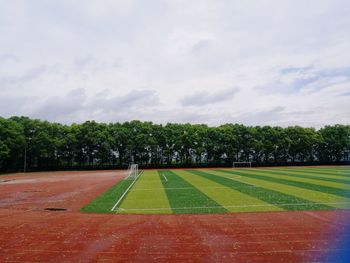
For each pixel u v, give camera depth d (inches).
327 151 3715.6
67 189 1238.3
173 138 3644.2
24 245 444.1
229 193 946.1
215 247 418.9
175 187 1170.0
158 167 3462.1
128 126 3745.1
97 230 522.6
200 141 3634.4
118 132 3595.0
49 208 757.9
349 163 3565.5
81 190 1184.2
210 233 487.5
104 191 1118.4
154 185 1278.3
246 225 530.9
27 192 1162.0
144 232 503.2
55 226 557.6
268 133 3718.0
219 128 3750.0
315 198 795.4
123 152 3624.5
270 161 3735.2
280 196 845.2
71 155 3474.4
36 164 3371.1
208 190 1039.6
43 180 1807.3
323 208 657.6
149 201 823.1
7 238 481.7
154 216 625.0
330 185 1099.9
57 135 3462.1
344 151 3710.6
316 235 459.2
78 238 476.1
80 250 418.9
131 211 684.1
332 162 3565.5
